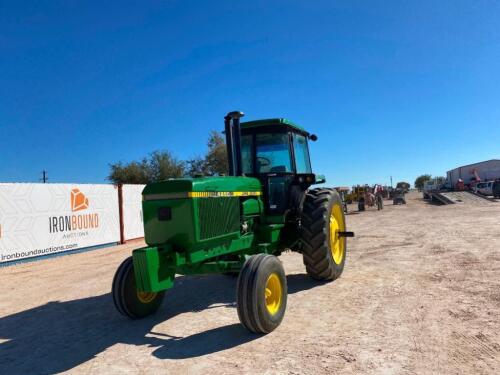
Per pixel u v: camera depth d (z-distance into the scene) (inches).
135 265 165.3
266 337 167.5
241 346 159.5
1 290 302.7
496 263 278.8
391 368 133.3
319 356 145.7
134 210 616.4
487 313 179.6
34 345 178.5
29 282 328.8
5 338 190.7
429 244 381.4
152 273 163.2
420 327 168.2
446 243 380.8
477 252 323.6
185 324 192.2
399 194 1381.6
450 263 287.6
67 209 497.0
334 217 269.1
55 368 152.0
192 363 147.2
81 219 516.7
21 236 438.9
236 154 222.5
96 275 340.5
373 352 146.4
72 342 178.7
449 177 2048.5
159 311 217.0
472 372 127.7
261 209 228.1
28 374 148.3
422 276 254.4
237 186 205.5
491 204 993.5
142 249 165.2
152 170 1569.9
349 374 130.7
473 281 234.8
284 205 236.8
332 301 212.7
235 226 200.5
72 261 434.9
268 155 250.2
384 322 176.6
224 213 192.7
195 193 174.2
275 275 179.0
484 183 1540.4
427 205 1176.2
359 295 220.7
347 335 164.6
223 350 156.9
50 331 196.9
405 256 326.0
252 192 219.3
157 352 159.9
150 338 176.6
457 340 152.7
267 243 223.0
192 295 247.6
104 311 224.5
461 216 677.9
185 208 173.6
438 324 170.2
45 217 467.2
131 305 198.8
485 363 133.3
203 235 176.9
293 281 263.7
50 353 167.6
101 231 549.3
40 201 462.9
